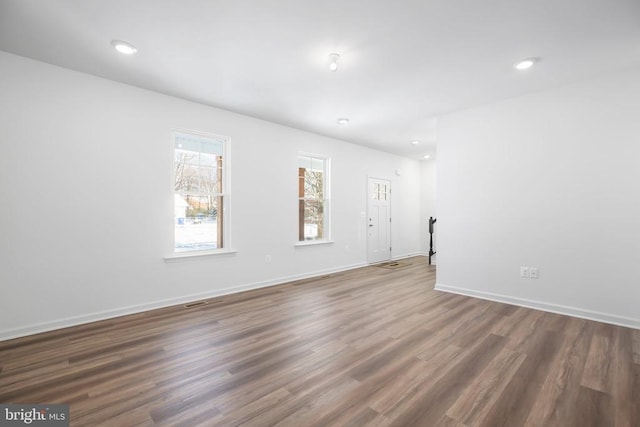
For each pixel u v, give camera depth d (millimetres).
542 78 3180
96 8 2100
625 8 2062
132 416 1672
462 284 4172
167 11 2133
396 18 2203
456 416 1675
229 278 4223
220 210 4281
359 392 1897
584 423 1619
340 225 5902
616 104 3061
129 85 3379
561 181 3381
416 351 2453
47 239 2896
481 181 3979
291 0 2010
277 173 4816
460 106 4016
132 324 3051
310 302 3805
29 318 2803
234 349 2494
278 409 1735
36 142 2844
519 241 3674
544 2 2018
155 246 3564
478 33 2385
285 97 3717
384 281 4984
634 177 2971
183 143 3961
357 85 3371
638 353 2412
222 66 2951
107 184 3234
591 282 3199
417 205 8094
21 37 2467
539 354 2398
